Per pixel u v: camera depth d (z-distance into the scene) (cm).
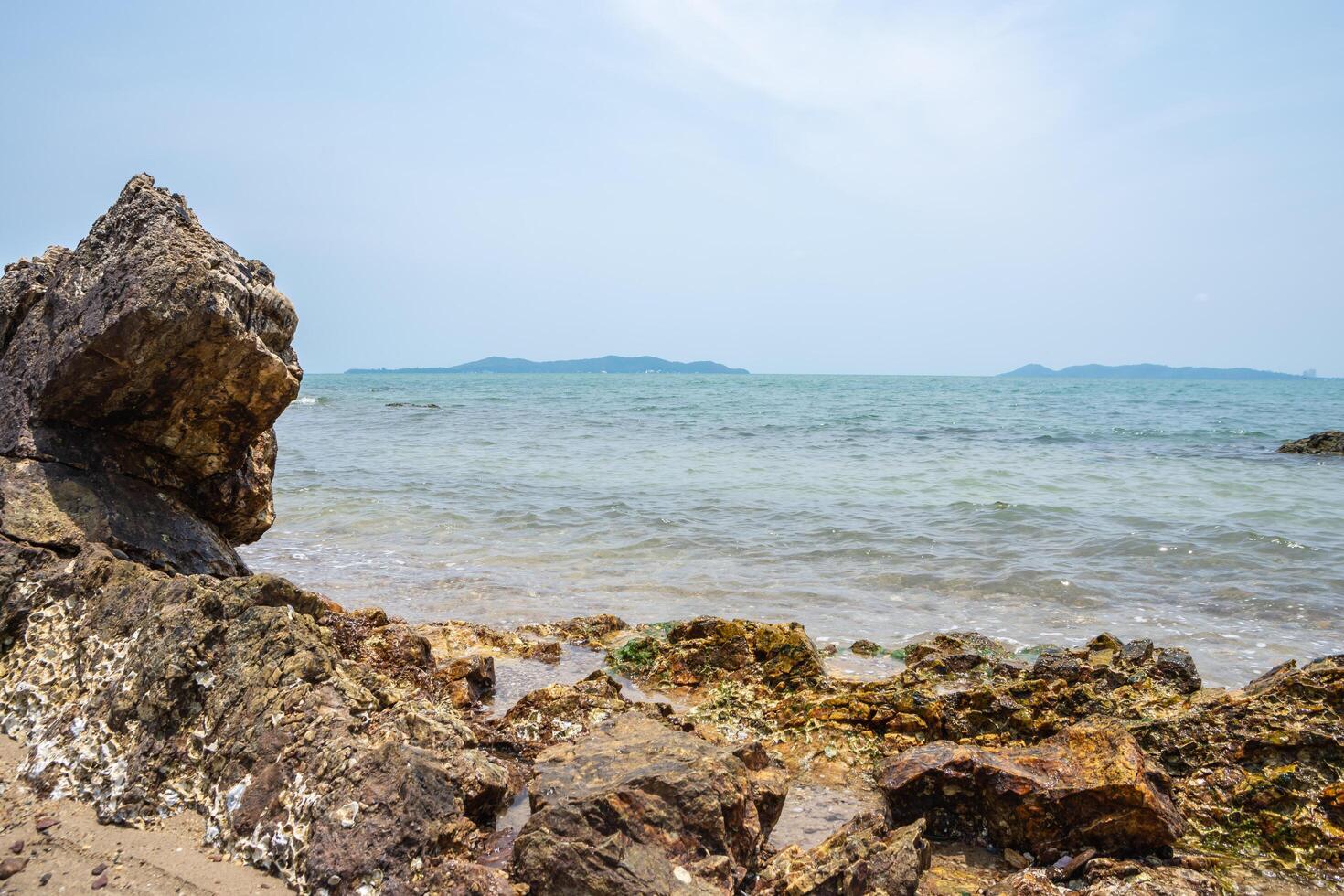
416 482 1032
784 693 394
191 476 385
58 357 341
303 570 609
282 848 236
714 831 248
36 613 304
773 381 8488
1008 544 712
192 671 272
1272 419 2427
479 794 264
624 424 2052
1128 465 1259
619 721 308
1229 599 565
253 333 345
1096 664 409
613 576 611
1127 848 279
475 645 448
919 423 2105
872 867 251
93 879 228
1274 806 291
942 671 420
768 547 700
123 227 357
